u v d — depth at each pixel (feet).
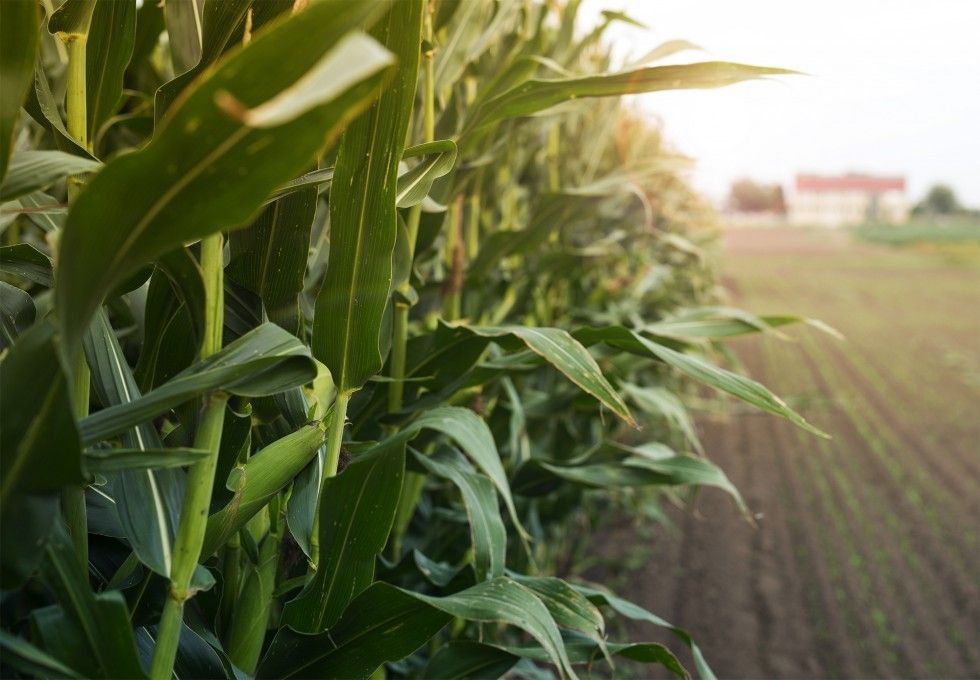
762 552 11.78
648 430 13.23
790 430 18.78
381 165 1.93
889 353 29.60
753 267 73.77
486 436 2.78
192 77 1.90
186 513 1.70
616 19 4.53
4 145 1.45
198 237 1.25
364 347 2.12
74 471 1.41
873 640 9.14
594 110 7.57
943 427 19.11
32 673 1.60
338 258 2.03
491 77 4.74
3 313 2.12
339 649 2.32
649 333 3.80
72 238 1.17
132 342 3.30
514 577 2.74
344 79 0.79
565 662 2.22
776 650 8.86
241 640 2.37
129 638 1.53
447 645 2.77
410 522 4.55
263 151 1.12
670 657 2.68
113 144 4.36
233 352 1.70
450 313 4.22
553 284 7.33
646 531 12.32
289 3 1.84
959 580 10.81
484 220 5.91
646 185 10.26
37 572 1.54
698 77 2.34
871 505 13.82
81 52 1.99
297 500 2.27
